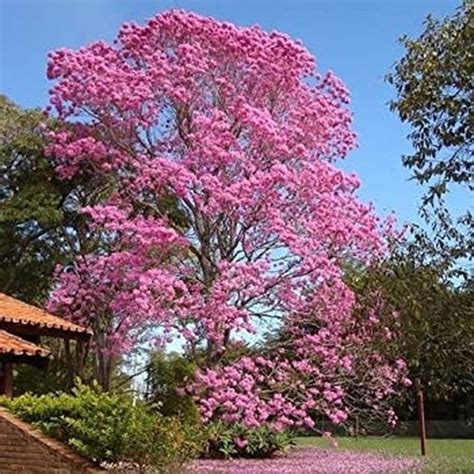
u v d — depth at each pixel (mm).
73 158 19406
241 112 17344
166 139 19109
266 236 17188
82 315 19094
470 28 7879
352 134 19234
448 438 30594
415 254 8562
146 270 16906
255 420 15805
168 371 17375
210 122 17078
